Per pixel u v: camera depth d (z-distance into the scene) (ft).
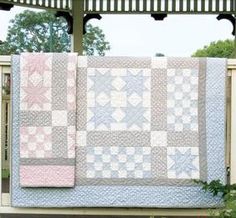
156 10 32.65
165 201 11.19
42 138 11.10
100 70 11.25
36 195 11.19
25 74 11.08
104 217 13.24
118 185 11.18
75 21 30.89
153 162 11.19
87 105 11.22
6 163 13.82
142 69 11.25
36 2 31.14
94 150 11.19
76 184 11.18
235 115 11.51
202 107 11.23
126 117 11.21
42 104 11.09
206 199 11.16
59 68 11.12
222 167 11.20
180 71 11.25
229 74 11.52
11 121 11.20
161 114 11.21
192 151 11.19
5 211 11.39
